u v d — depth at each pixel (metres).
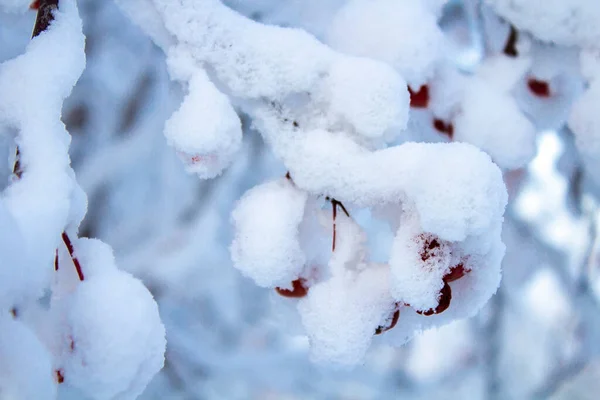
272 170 0.79
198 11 0.42
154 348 0.39
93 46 0.72
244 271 0.42
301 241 0.43
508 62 0.49
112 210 0.81
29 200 0.39
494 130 0.47
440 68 0.47
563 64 0.48
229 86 0.42
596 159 0.49
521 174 0.52
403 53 0.45
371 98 0.41
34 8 0.46
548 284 0.95
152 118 0.76
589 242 0.87
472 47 0.57
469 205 0.38
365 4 0.46
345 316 0.41
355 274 0.42
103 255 0.40
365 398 1.00
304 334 0.44
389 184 0.41
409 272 0.39
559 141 0.74
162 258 0.82
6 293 0.36
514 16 0.47
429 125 0.49
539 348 1.02
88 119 0.76
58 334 0.38
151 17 0.42
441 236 0.38
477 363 1.05
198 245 0.82
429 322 0.42
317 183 0.41
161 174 0.80
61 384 0.38
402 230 0.40
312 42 0.42
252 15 0.56
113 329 0.38
